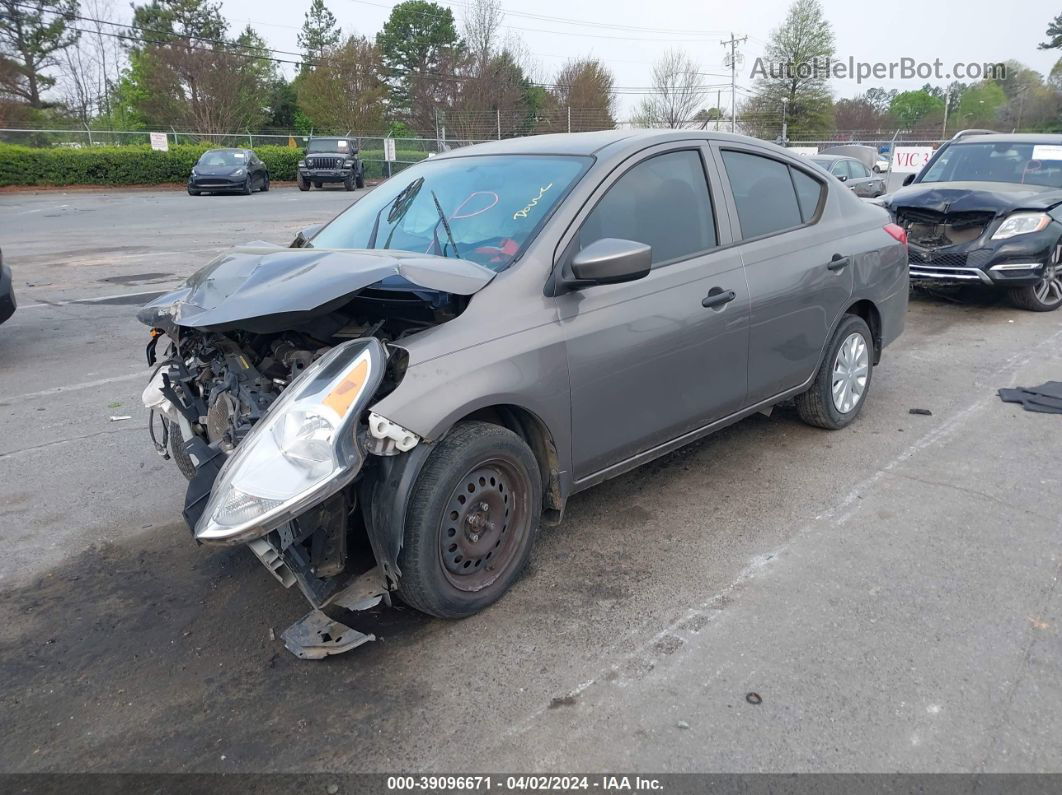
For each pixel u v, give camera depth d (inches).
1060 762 99.0
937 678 114.0
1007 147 382.0
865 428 210.5
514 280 131.3
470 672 117.6
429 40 2682.1
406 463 116.5
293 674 118.2
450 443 121.2
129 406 237.0
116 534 161.3
